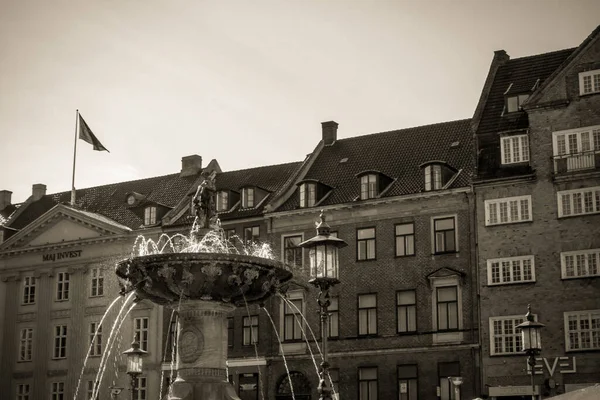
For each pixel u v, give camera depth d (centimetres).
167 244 6262
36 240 6888
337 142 6191
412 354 5219
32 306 6819
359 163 5891
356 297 5450
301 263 5659
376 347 5328
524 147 5084
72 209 6688
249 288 2439
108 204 7025
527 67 5522
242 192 6100
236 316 5869
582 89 5000
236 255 2353
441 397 5091
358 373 5359
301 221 5719
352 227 5544
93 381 6397
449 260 5222
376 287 5403
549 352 4791
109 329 6425
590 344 4731
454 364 5097
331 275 2506
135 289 2491
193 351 2445
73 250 6694
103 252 6569
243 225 5941
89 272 6619
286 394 5591
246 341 5803
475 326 5069
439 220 5303
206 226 2575
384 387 5266
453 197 5259
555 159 4972
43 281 6806
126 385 6212
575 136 4972
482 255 5044
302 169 6009
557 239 4897
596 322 4738
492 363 4903
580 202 4891
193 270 2350
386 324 5331
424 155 5694
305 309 5612
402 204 5406
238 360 5762
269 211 5816
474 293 5106
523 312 4888
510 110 5256
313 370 5509
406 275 5328
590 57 5012
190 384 2414
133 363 3662
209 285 2375
